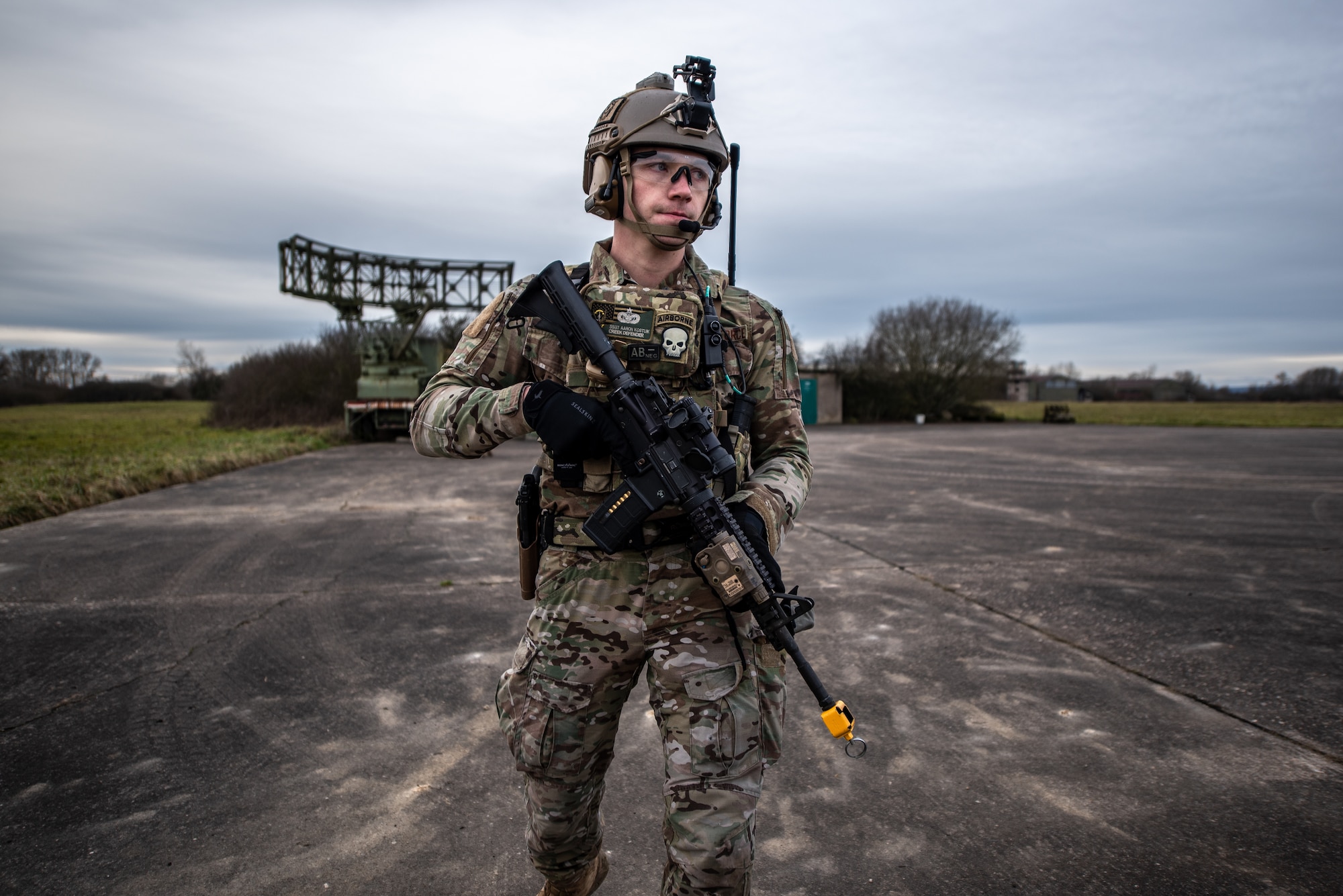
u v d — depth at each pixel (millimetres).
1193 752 2893
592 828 1740
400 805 2543
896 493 9500
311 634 4164
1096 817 2473
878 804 2562
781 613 1440
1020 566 5664
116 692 3424
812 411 28516
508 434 1499
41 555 5977
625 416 1475
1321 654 3842
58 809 2518
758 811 2527
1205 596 4879
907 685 3529
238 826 2426
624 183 1620
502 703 1655
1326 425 26188
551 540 1620
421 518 7660
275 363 22906
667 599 1539
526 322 1647
